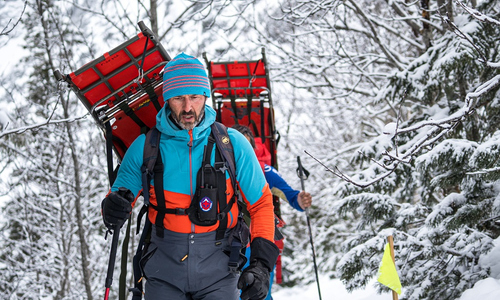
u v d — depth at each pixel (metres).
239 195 2.61
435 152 4.44
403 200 5.82
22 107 9.01
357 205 5.19
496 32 5.29
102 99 3.00
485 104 5.25
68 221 10.64
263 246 2.48
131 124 3.11
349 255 4.77
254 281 2.33
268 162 4.67
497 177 3.88
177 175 2.44
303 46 9.54
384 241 4.74
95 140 10.34
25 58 10.51
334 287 10.55
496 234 4.78
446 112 5.43
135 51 2.98
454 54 5.05
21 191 10.72
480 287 3.78
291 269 15.64
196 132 2.45
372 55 8.83
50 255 11.06
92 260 11.11
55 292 10.80
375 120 12.92
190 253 2.43
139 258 2.58
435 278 4.57
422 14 6.81
